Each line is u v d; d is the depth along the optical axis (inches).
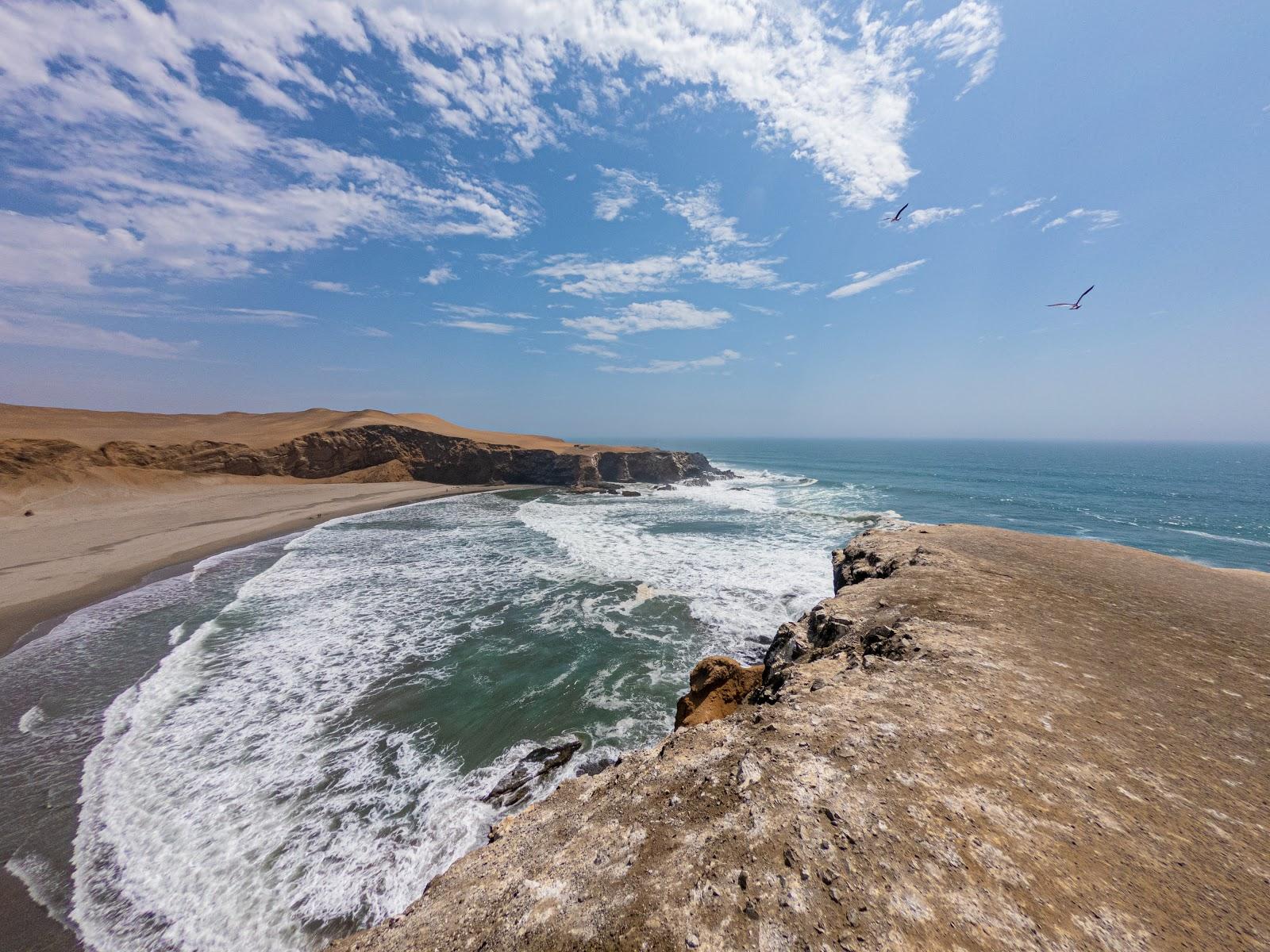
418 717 492.4
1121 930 119.0
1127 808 162.2
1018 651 280.8
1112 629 318.0
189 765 422.3
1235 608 365.4
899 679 252.1
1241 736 204.4
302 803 384.2
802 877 137.3
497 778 410.6
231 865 331.0
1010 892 130.0
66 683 549.0
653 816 178.9
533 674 573.0
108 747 441.4
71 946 281.0
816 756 190.1
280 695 527.5
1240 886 132.2
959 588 390.3
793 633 384.2
